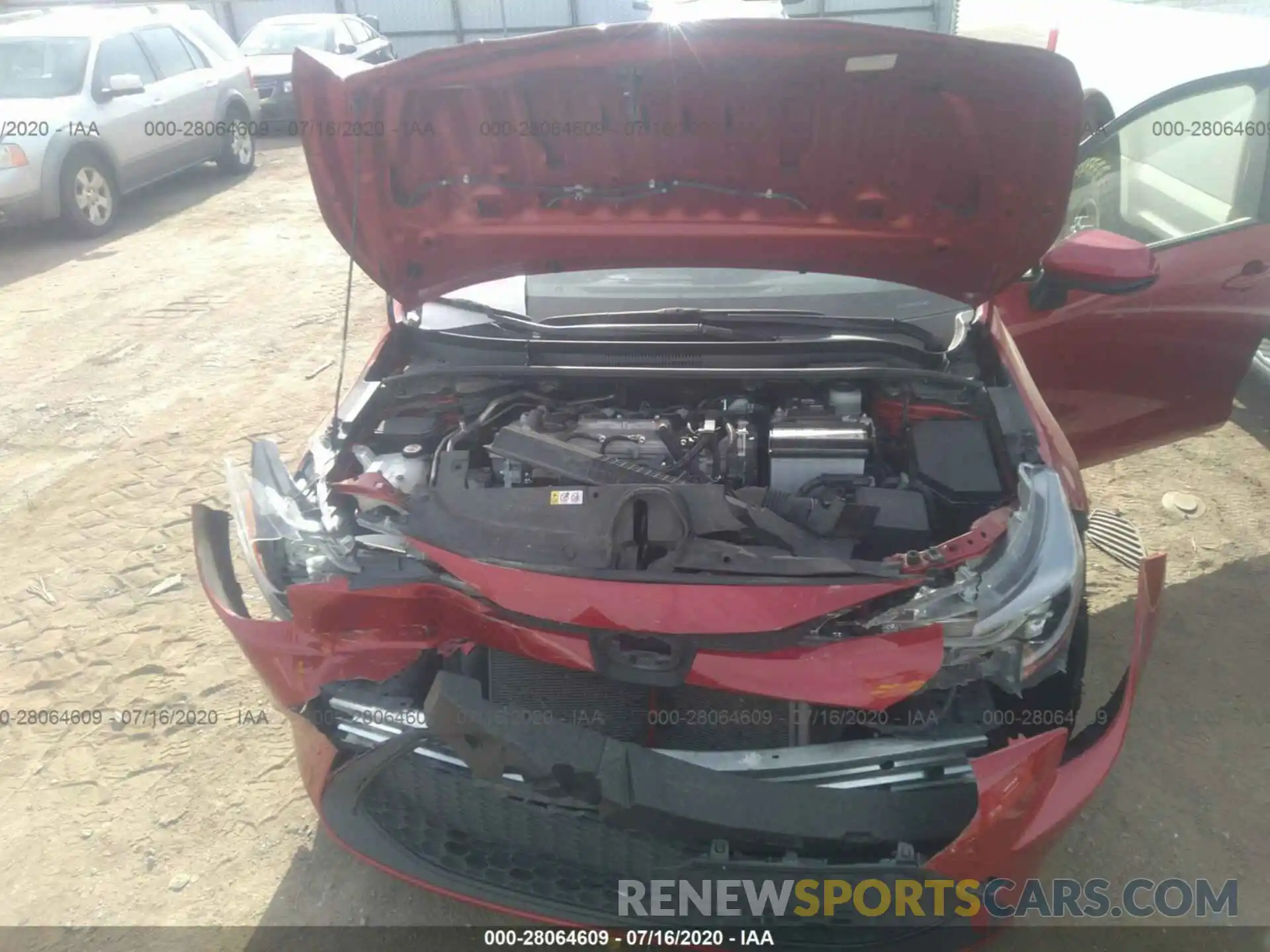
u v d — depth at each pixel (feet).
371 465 8.19
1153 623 6.82
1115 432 12.00
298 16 44.98
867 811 6.16
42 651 11.45
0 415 17.34
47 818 9.34
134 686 10.88
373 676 6.84
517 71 7.86
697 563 6.56
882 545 7.32
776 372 8.71
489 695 7.13
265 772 9.78
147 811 9.39
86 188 27.94
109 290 23.79
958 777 6.40
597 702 6.89
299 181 34.53
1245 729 9.66
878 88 7.84
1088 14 30.76
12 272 25.61
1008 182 8.33
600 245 9.48
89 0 51.26
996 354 9.36
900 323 9.95
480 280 9.91
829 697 6.12
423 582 6.74
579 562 6.60
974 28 43.01
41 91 27.89
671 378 8.84
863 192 8.76
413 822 7.41
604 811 6.20
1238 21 24.45
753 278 10.53
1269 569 11.73
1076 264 9.73
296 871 8.79
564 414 8.80
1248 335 11.61
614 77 7.95
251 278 24.26
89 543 13.47
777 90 7.97
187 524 13.84
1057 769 6.44
